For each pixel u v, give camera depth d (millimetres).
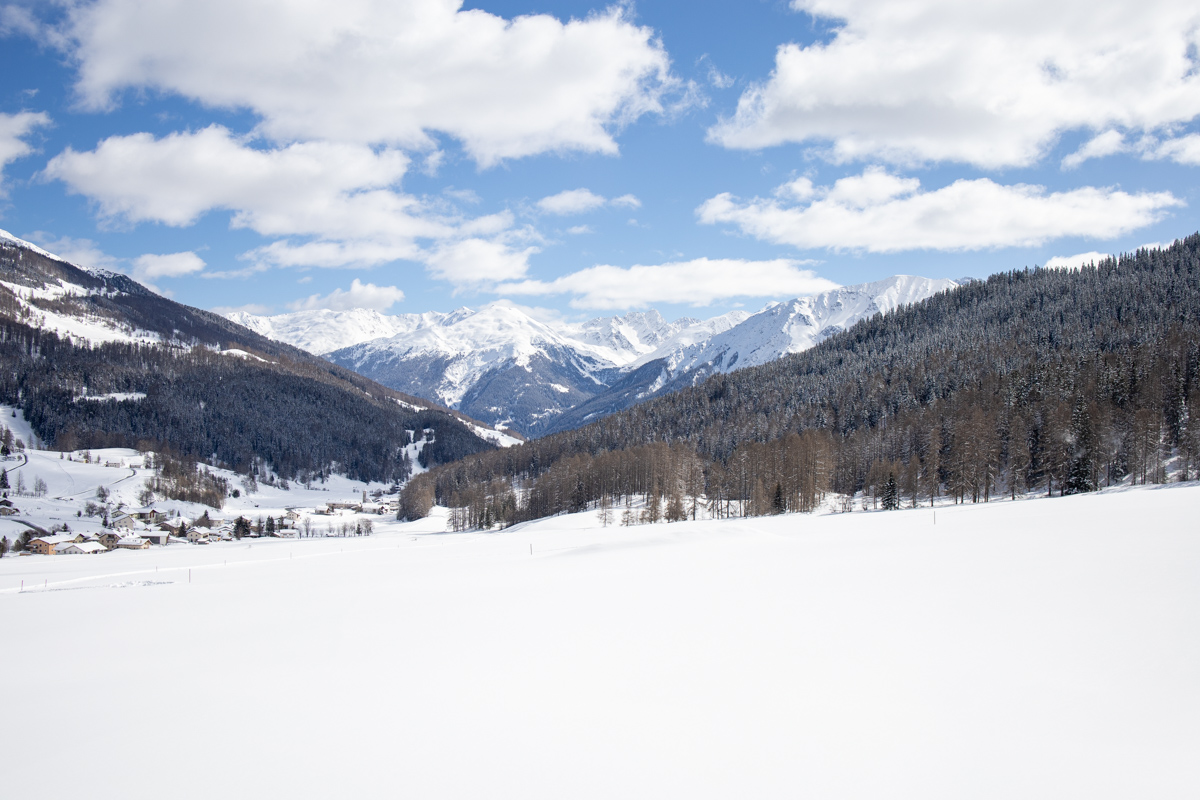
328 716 19359
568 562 55156
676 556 53562
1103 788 12727
